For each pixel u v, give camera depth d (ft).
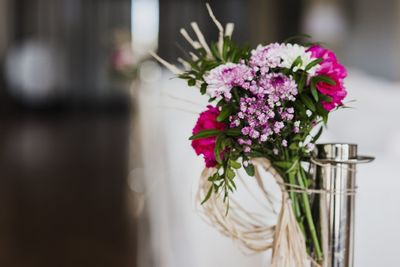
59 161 18.98
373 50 21.94
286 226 2.31
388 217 3.17
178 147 5.71
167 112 7.64
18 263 8.44
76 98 41.81
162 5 41.14
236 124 2.07
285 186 2.32
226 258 3.51
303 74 2.10
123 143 24.04
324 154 2.26
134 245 9.30
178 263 5.32
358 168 3.35
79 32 41.42
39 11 40.45
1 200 13.10
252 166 2.17
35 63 39.96
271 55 2.09
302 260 2.29
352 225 2.31
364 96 5.79
